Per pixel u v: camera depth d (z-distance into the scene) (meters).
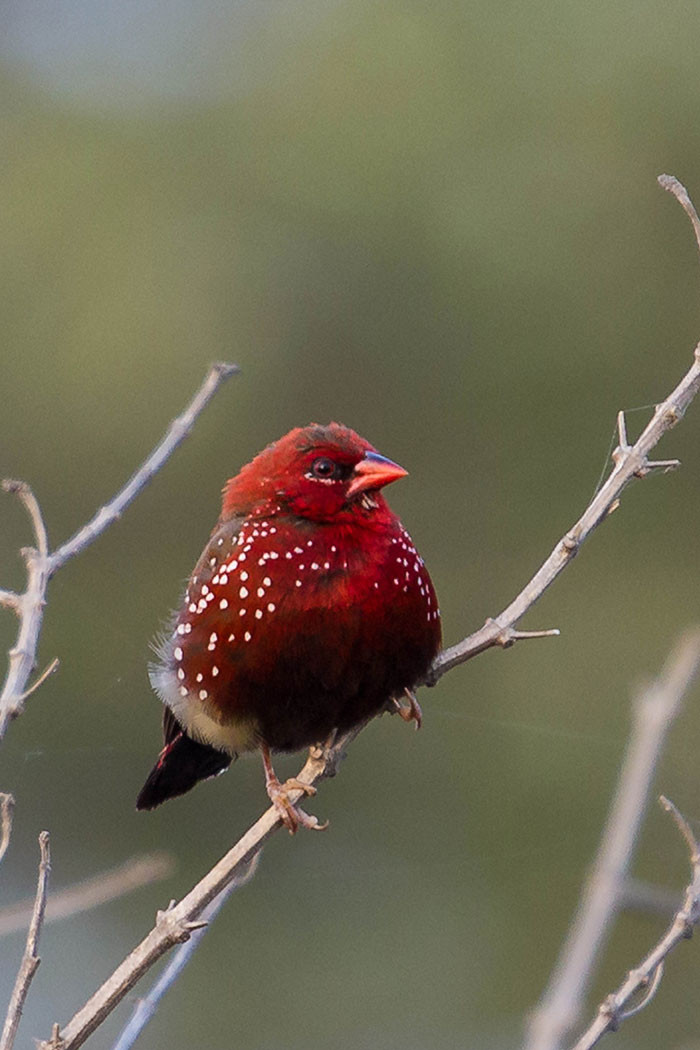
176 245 14.21
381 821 12.62
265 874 12.17
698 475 14.14
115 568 14.17
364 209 14.07
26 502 5.85
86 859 12.73
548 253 14.02
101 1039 10.96
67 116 14.68
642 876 10.96
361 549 6.50
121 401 14.11
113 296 14.14
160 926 5.23
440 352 14.22
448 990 11.38
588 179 14.00
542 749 12.88
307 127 14.20
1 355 14.19
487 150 14.05
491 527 14.23
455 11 14.06
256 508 6.63
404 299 14.19
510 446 14.27
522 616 6.35
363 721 6.78
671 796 11.76
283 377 14.24
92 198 14.38
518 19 13.97
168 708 7.20
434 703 13.21
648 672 13.56
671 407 6.05
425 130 14.06
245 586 6.53
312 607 6.46
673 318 14.04
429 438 14.34
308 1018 11.30
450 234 14.04
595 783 12.70
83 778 13.18
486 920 11.86
